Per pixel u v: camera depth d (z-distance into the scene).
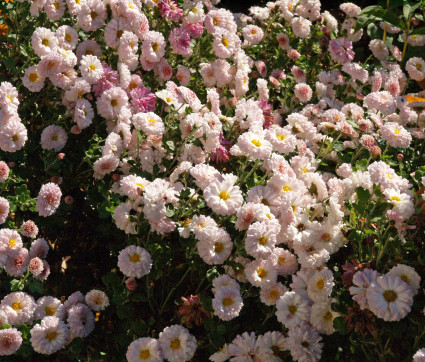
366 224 0.91
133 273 0.89
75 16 1.15
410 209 0.87
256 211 0.89
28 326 0.90
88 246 1.09
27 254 0.91
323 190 1.00
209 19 1.23
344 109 1.25
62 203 1.02
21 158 1.04
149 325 0.93
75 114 1.02
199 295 0.90
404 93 1.49
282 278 0.97
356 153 1.15
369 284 0.83
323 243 0.92
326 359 0.90
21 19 1.13
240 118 1.11
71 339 0.90
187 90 1.08
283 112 1.33
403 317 0.82
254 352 0.86
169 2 1.20
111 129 1.07
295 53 1.45
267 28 1.49
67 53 1.04
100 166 0.98
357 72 1.35
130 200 0.92
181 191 0.92
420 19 1.61
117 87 1.04
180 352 0.87
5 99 0.95
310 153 1.12
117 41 1.10
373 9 1.52
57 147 1.03
